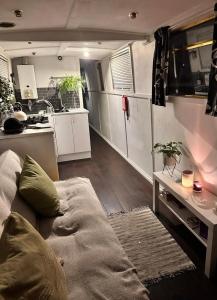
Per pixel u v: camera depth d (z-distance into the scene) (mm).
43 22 2359
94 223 1744
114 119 5203
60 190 2330
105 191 3391
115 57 4441
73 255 1453
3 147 2863
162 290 1787
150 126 3318
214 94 1794
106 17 2270
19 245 1035
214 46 1740
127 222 2604
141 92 3494
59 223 1811
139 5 1943
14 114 3486
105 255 1425
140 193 3270
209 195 2131
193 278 1872
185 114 2424
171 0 1834
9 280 860
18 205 1719
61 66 4973
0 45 3469
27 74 4645
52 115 4531
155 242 2271
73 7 1974
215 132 2025
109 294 1192
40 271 994
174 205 2424
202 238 1963
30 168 2053
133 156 4273
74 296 1183
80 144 4812
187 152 2488
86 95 8117
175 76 2584
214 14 1838
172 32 2459
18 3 1823
